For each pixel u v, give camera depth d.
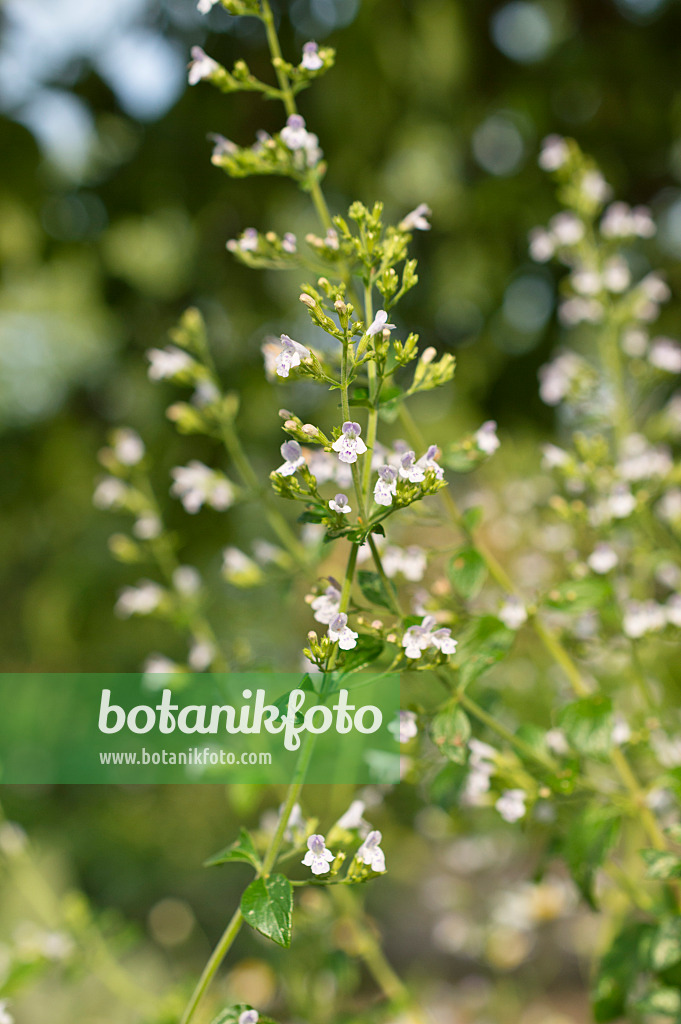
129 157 1.86
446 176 2.06
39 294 3.11
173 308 1.98
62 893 2.30
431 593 0.97
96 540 2.25
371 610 0.86
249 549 1.98
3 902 1.79
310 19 1.75
